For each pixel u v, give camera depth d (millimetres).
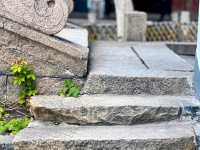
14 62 5188
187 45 8469
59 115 4895
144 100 5090
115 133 4742
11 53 5176
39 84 5223
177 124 4961
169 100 5121
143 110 4934
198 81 5102
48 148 4582
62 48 5168
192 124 4953
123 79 5219
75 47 5230
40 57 5188
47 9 5133
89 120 4902
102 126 4910
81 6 21734
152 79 5242
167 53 6996
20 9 5102
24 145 4559
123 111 4918
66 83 5223
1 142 4648
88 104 4938
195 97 5156
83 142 4594
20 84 5191
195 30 10477
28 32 5125
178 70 5605
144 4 21062
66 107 4883
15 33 5137
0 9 5078
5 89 5207
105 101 5023
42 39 5148
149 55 6734
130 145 4633
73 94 5184
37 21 5133
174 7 20438
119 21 9945
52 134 4688
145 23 9273
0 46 5160
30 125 4879
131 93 5242
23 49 5172
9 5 5090
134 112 4930
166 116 4977
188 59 7660
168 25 10445
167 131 4797
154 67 5734
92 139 4609
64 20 5148
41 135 4660
